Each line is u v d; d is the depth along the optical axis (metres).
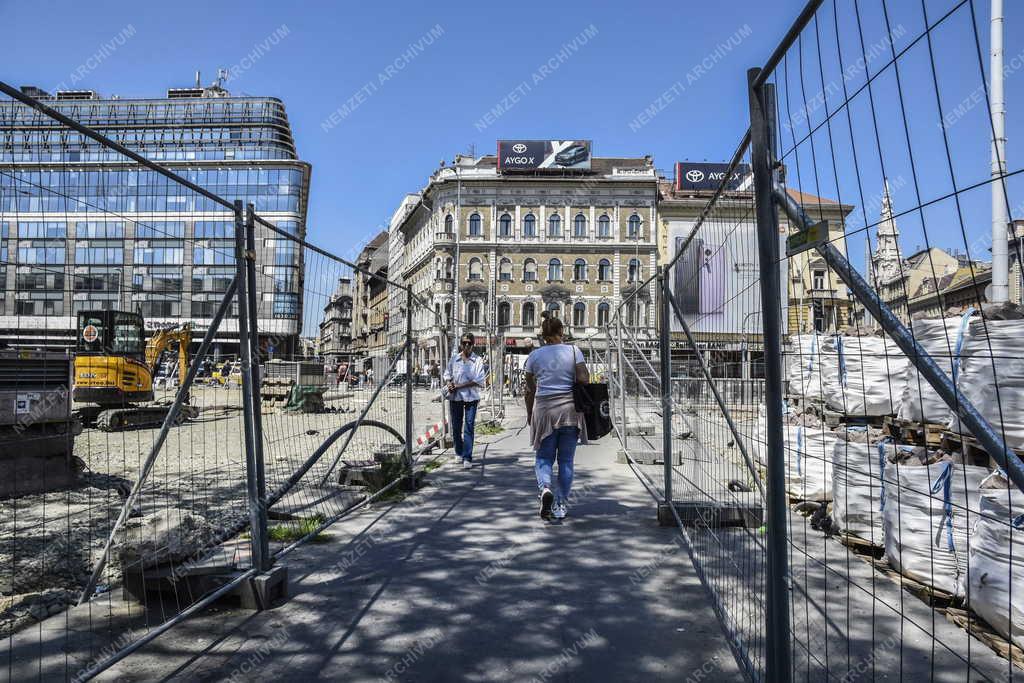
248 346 3.99
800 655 2.96
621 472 8.67
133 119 63.50
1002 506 3.12
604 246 56.91
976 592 3.20
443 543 5.13
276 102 64.06
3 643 3.23
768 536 2.56
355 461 7.84
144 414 12.64
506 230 57.28
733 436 3.86
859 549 4.44
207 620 3.59
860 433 4.50
